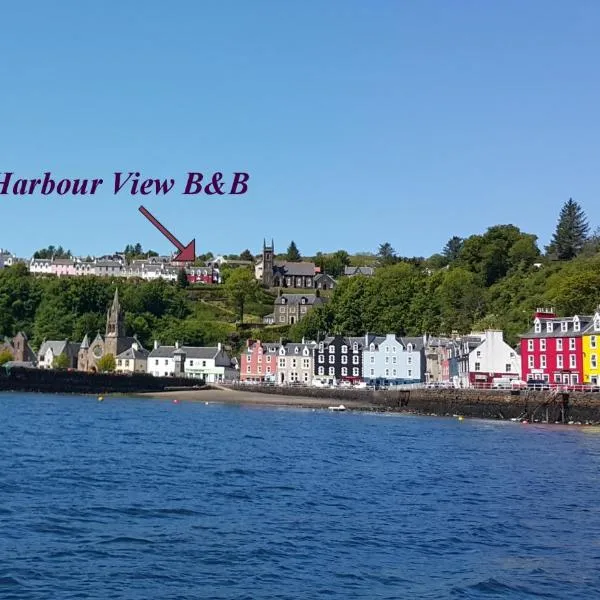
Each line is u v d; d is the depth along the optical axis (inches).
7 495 2412.6
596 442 4274.1
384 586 1694.1
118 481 2719.0
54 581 1657.2
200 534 2038.6
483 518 2300.7
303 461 3361.2
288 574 1748.3
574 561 1894.7
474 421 5753.0
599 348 6220.5
